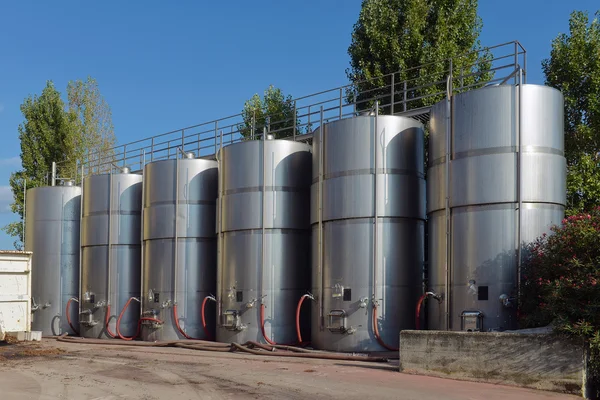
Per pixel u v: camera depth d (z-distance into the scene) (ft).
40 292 114.73
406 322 70.90
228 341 83.30
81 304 107.86
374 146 72.18
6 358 71.92
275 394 44.42
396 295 70.74
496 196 60.13
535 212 59.82
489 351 48.44
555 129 61.93
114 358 70.64
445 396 42.65
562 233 53.16
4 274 89.30
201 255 94.94
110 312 104.27
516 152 60.23
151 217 97.19
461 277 61.62
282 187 83.66
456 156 63.36
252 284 82.43
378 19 118.62
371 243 71.05
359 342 70.13
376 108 73.20
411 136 73.82
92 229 107.76
